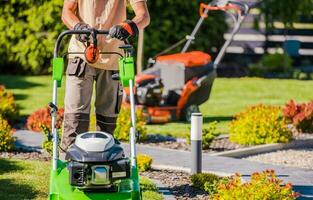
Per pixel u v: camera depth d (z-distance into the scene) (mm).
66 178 7734
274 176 10227
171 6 27203
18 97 22438
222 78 27844
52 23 26438
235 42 32219
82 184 7484
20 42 26797
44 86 24734
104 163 7484
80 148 7570
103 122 9500
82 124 9148
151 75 18906
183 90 18766
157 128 17906
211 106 21656
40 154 13992
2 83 25234
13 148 14227
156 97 18609
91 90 9219
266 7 30000
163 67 19156
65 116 9203
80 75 9086
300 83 26812
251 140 15883
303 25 42094
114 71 9250
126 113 15852
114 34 8328
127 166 7605
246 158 15008
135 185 7645
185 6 27438
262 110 16406
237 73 29328
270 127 15945
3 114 17844
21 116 19047
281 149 15945
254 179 10117
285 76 29047
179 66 18891
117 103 9430
